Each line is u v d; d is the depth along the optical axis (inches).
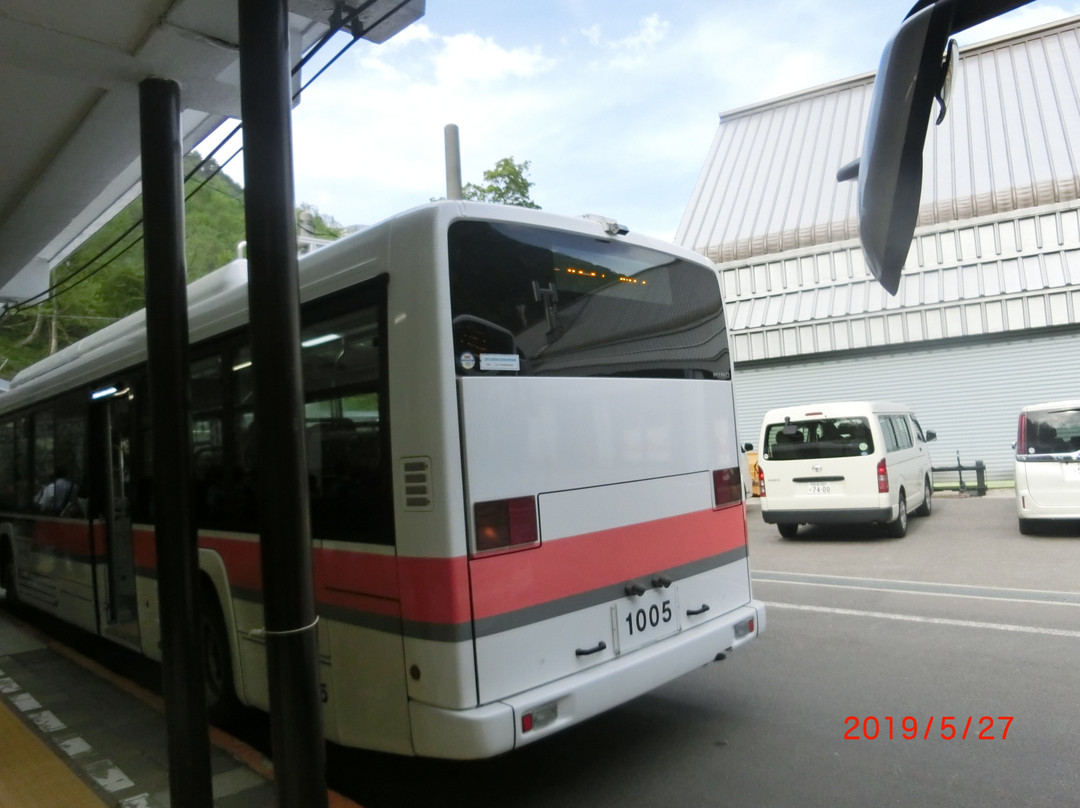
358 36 182.9
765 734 185.6
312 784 122.3
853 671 226.2
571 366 160.4
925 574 350.0
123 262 1106.1
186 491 148.6
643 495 172.2
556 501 152.6
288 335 124.4
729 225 826.2
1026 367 657.6
